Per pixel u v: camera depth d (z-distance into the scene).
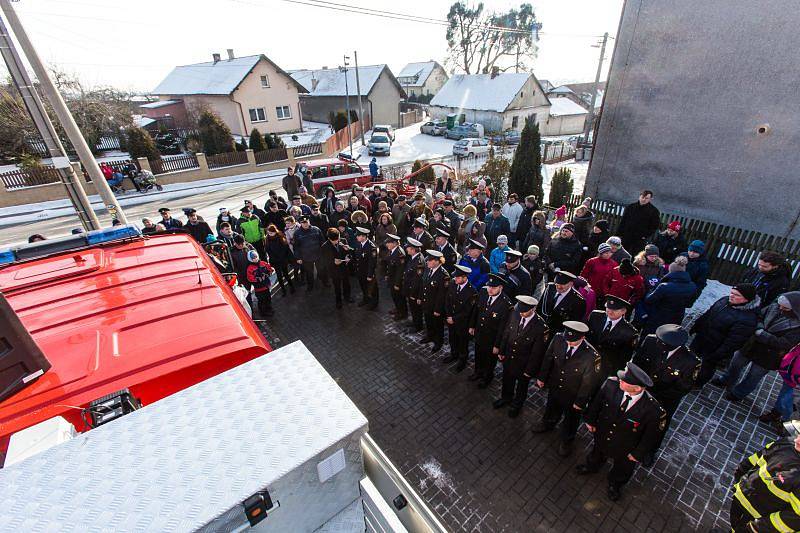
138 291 3.46
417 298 6.27
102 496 1.20
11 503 1.17
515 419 4.87
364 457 1.67
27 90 6.91
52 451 1.36
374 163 16.20
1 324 1.78
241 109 31.06
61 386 2.41
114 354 2.68
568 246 6.73
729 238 8.02
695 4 8.25
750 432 4.54
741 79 7.99
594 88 22.50
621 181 10.41
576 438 4.59
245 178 21.08
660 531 3.57
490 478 4.11
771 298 5.28
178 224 8.44
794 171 7.72
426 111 49.34
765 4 7.41
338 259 7.18
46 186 16.67
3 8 6.39
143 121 31.77
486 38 48.03
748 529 3.01
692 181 9.15
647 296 5.28
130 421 1.49
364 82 37.25
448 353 6.15
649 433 3.34
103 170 17.89
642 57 9.30
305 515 1.45
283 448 1.37
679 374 3.70
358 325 7.01
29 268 3.85
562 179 12.01
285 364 1.82
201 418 1.50
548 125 36.19
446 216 8.82
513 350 4.51
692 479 4.04
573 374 3.94
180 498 1.21
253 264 6.93
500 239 6.74
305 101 43.09
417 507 1.46
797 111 7.46
